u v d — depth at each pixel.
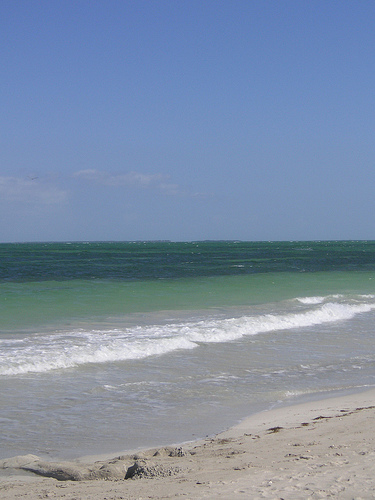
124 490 5.27
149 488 5.28
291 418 8.86
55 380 11.27
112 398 10.15
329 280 37.97
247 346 15.63
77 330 16.94
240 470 5.79
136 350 14.16
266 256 95.00
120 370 12.34
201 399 10.25
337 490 4.81
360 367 13.41
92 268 51.78
